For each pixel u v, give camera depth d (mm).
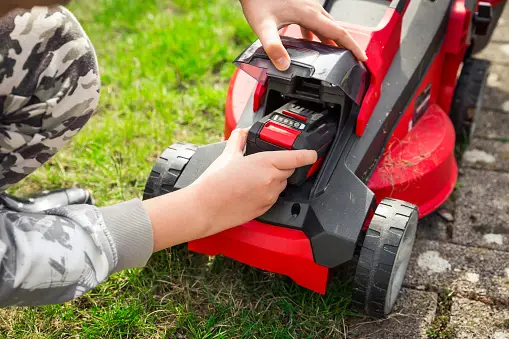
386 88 1531
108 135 2082
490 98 2311
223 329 1427
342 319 1454
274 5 1278
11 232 894
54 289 915
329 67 1272
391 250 1288
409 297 1527
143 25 2744
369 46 1441
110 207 1000
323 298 1504
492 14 2055
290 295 1505
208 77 2410
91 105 1215
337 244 1293
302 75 1269
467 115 1990
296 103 1461
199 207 1069
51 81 1116
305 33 1472
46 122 1137
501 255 1650
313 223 1324
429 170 1575
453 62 1860
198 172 1453
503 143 2088
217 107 2230
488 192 1878
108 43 2641
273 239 1347
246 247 1370
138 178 1912
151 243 1007
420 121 1733
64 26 1117
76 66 1145
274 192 1179
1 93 1040
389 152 1566
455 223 1769
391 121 1532
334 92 1375
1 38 1019
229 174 1105
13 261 875
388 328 1441
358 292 1324
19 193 1856
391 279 1321
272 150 1298
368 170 1457
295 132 1307
